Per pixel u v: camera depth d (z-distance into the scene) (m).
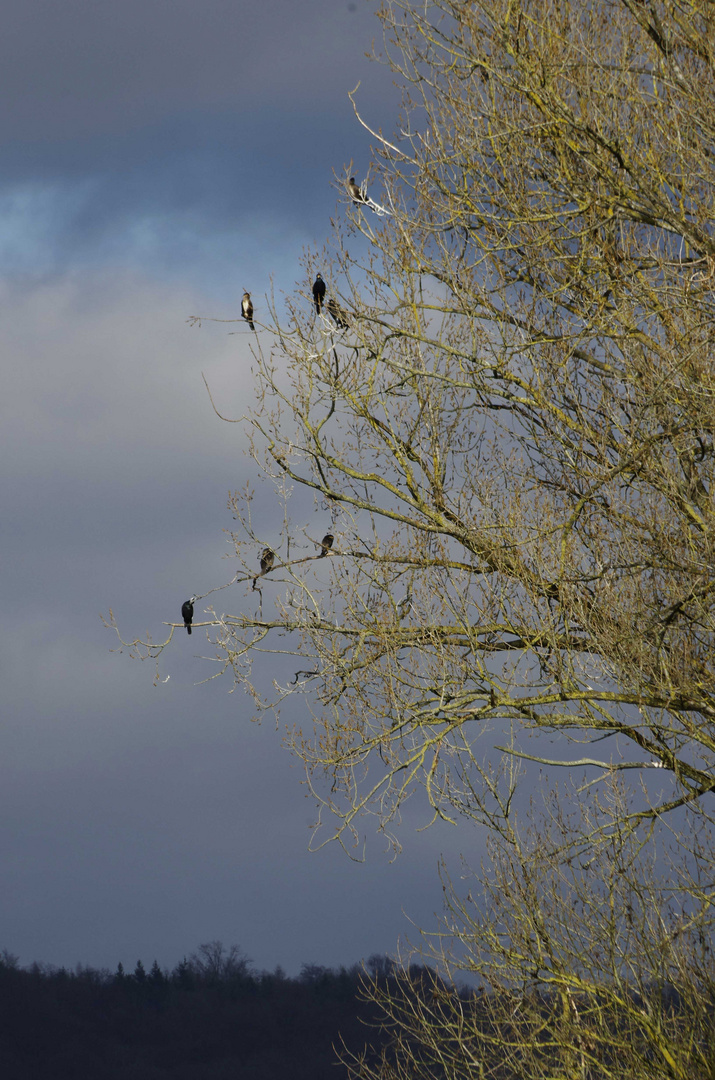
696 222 14.67
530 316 16.22
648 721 14.52
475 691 15.61
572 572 15.24
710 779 14.65
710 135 14.05
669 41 14.02
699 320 14.46
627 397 15.82
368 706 15.72
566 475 16.03
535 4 15.09
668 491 14.68
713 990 14.25
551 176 15.92
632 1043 14.48
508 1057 14.65
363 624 16.41
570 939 14.93
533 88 14.93
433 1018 15.09
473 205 16.05
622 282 15.19
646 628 14.28
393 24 16.03
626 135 14.74
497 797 15.27
